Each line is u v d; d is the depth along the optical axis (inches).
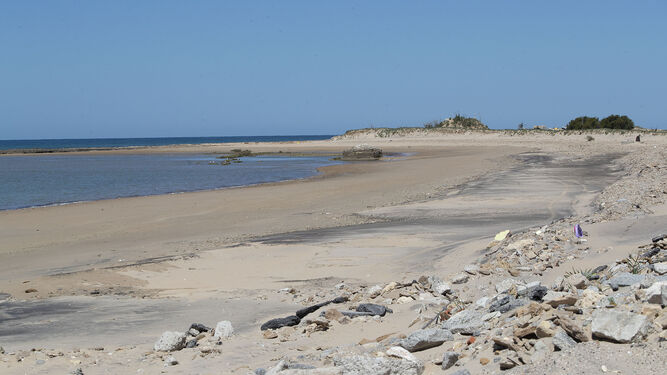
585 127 4195.4
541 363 181.3
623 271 304.5
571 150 2503.7
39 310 391.5
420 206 876.0
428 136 4281.5
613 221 501.7
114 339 321.7
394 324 295.9
